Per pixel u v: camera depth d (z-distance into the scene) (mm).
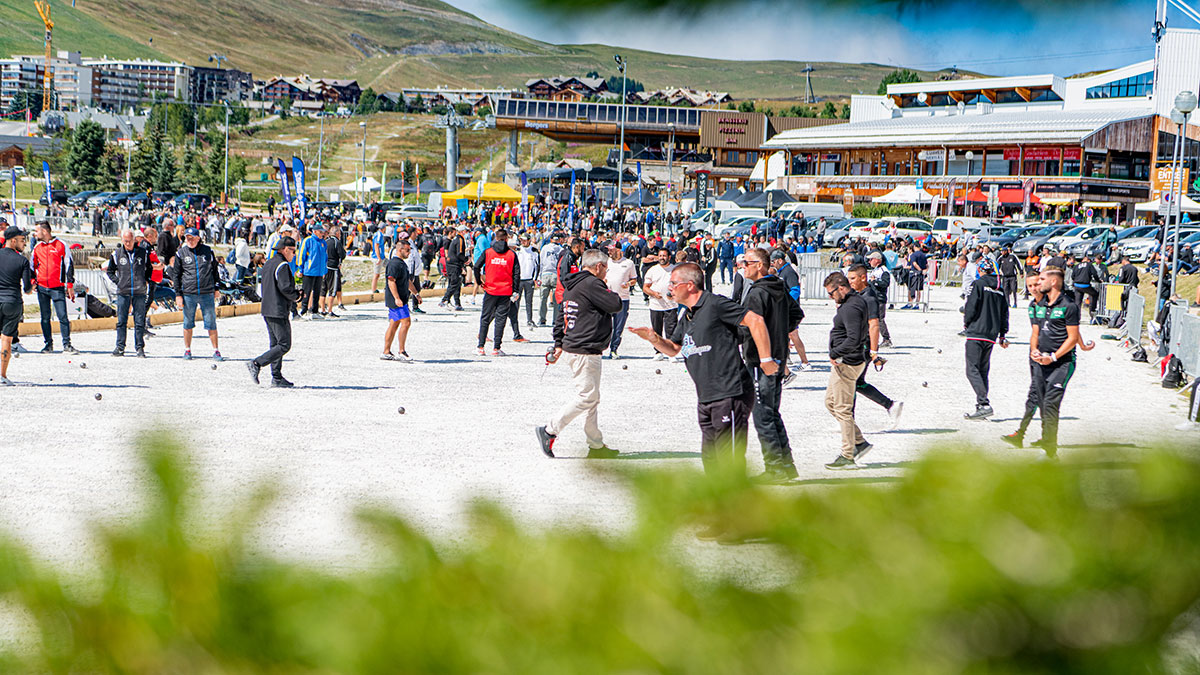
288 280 23578
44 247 29109
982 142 131500
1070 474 1737
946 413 22047
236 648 1932
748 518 1883
